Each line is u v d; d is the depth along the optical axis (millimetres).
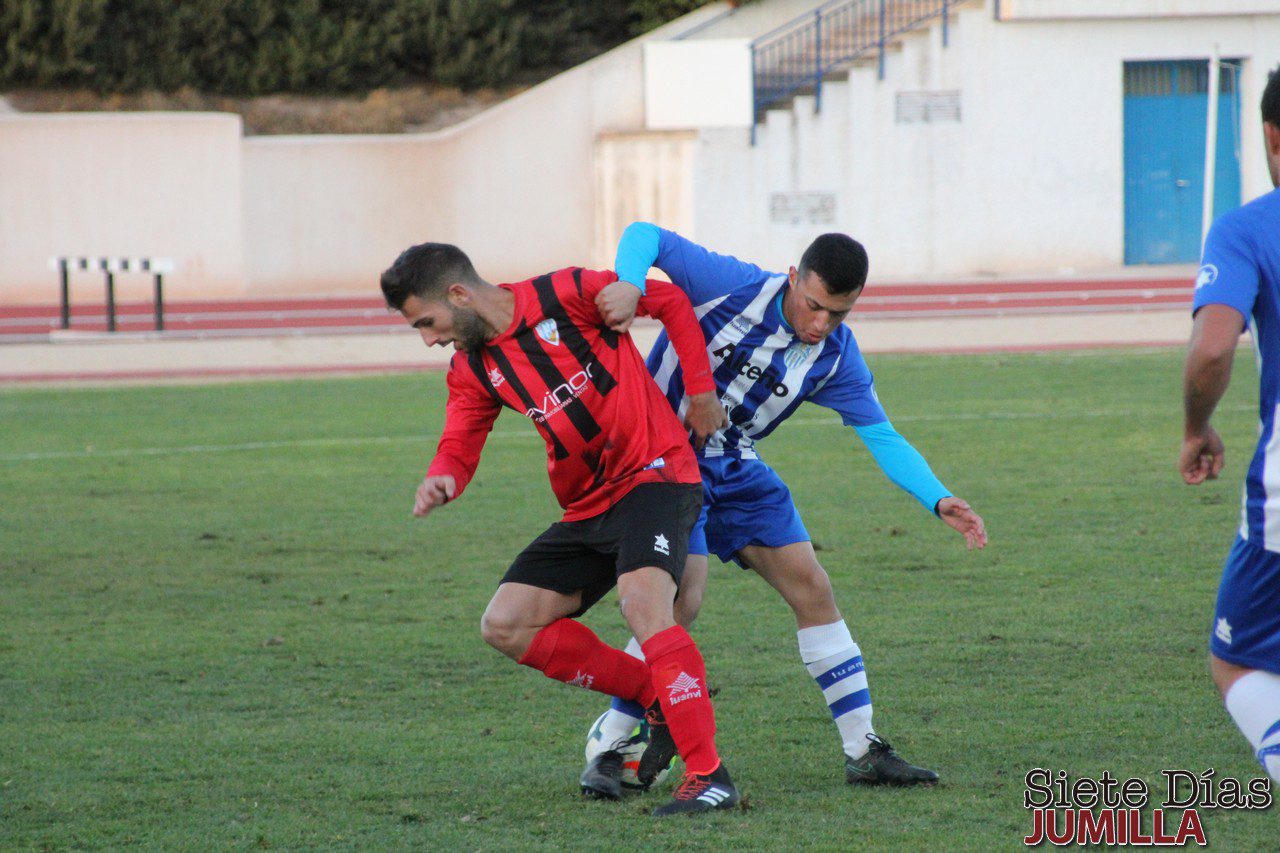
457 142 86688
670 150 81750
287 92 96562
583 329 12977
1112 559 23281
